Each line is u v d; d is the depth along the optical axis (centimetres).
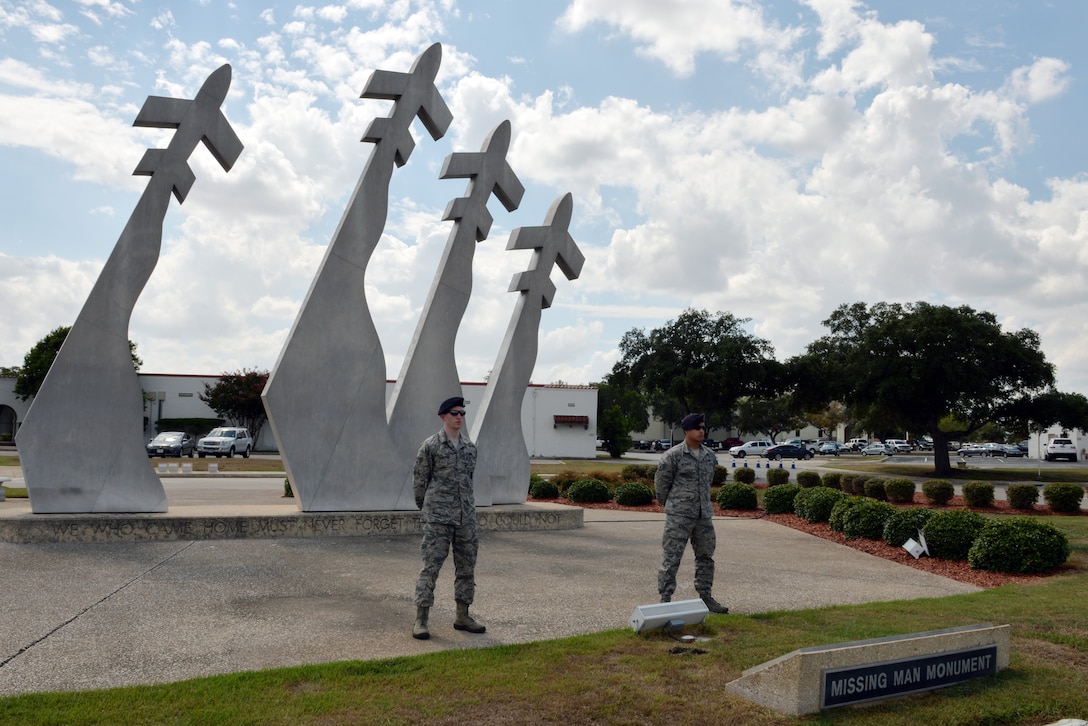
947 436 4094
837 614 752
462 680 526
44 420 1131
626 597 837
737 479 2636
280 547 1100
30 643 621
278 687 507
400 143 1316
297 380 1217
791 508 1683
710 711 480
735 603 820
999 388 3944
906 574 1033
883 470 4344
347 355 1259
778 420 9612
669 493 751
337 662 564
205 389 4897
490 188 1416
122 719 448
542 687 514
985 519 1138
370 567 980
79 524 1095
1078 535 1395
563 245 1499
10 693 502
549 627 701
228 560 1002
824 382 4894
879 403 4012
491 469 1410
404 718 458
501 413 1430
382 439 1280
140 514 1158
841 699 490
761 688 496
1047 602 818
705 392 5288
